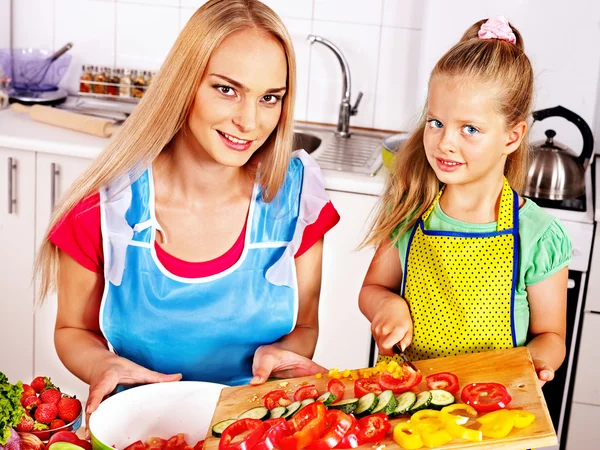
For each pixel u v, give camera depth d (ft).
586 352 8.11
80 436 4.53
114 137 4.71
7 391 3.84
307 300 5.16
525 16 8.64
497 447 3.59
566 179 8.07
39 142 8.64
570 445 8.40
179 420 4.27
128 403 4.23
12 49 10.15
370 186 8.22
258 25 4.20
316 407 3.73
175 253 4.76
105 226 4.68
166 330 4.78
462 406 3.83
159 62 10.31
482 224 4.66
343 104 9.67
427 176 4.80
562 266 4.63
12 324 9.36
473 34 4.63
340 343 8.86
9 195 8.89
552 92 8.77
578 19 8.54
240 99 4.21
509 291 4.61
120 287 4.76
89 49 10.40
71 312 4.95
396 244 4.98
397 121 10.02
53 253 4.87
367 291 4.98
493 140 4.28
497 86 4.20
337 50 9.44
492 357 4.26
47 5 10.32
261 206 4.82
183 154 4.63
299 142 9.85
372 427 3.70
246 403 4.06
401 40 9.71
